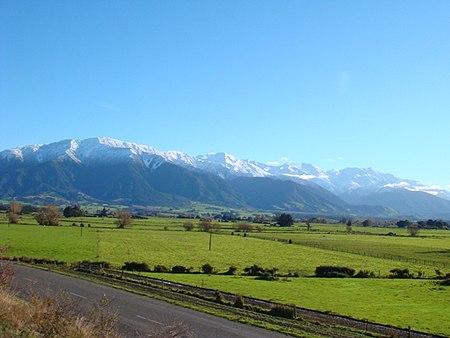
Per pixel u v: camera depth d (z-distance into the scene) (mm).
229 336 30094
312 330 35625
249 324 34969
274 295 56875
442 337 39469
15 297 22594
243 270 83812
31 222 191875
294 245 145875
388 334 38031
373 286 71375
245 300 49719
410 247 148875
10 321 17891
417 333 40406
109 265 78625
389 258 118812
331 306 51500
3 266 23406
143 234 164250
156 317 33906
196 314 37062
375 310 50938
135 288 50875
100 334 18859
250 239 163500
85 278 56750
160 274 72688
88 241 127938
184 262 94750
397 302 57594
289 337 31750
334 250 134375
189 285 59531
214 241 150375
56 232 151750
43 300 20203
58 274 59000
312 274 84875
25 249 101062
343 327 39312
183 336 27641
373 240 175750
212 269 81312
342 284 72438
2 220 198375
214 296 49312
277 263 100812
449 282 75500
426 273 91000
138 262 81312
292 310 42094
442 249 144000
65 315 19438
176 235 168125
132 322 31141
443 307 55094
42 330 17766
